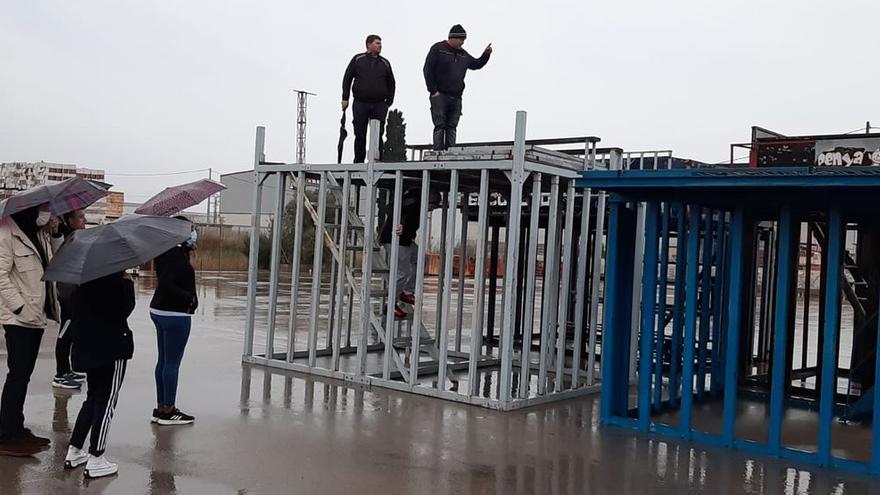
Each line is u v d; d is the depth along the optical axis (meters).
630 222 8.06
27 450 5.92
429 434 7.14
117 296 5.45
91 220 26.72
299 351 11.51
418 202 10.45
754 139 9.30
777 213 10.16
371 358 11.50
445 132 10.99
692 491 5.80
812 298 26.47
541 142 9.43
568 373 11.19
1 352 10.30
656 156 11.57
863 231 9.93
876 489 5.97
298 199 10.23
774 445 6.89
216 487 5.40
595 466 6.35
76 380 8.30
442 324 8.76
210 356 10.91
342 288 10.17
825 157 7.96
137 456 6.04
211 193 6.84
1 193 25.44
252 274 10.57
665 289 8.69
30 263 5.88
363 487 5.54
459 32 10.91
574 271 13.94
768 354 12.62
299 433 6.95
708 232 9.35
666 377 11.23
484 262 8.65
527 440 7.09
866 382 9.77
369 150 9.52
